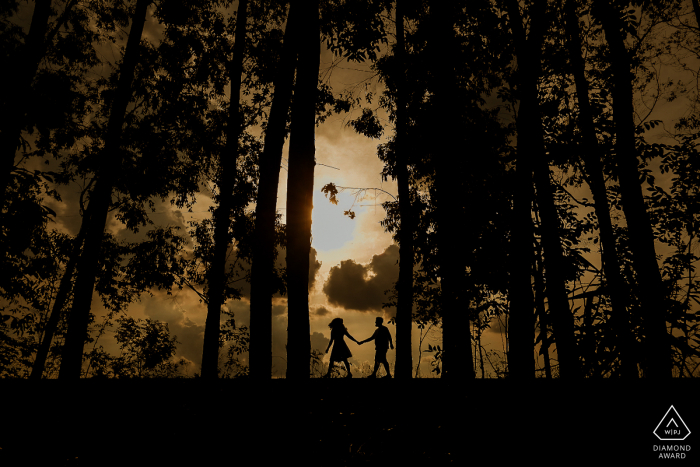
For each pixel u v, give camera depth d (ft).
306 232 19.65
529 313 19.40
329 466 15.71
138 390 24.13
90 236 38.91
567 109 22.24
